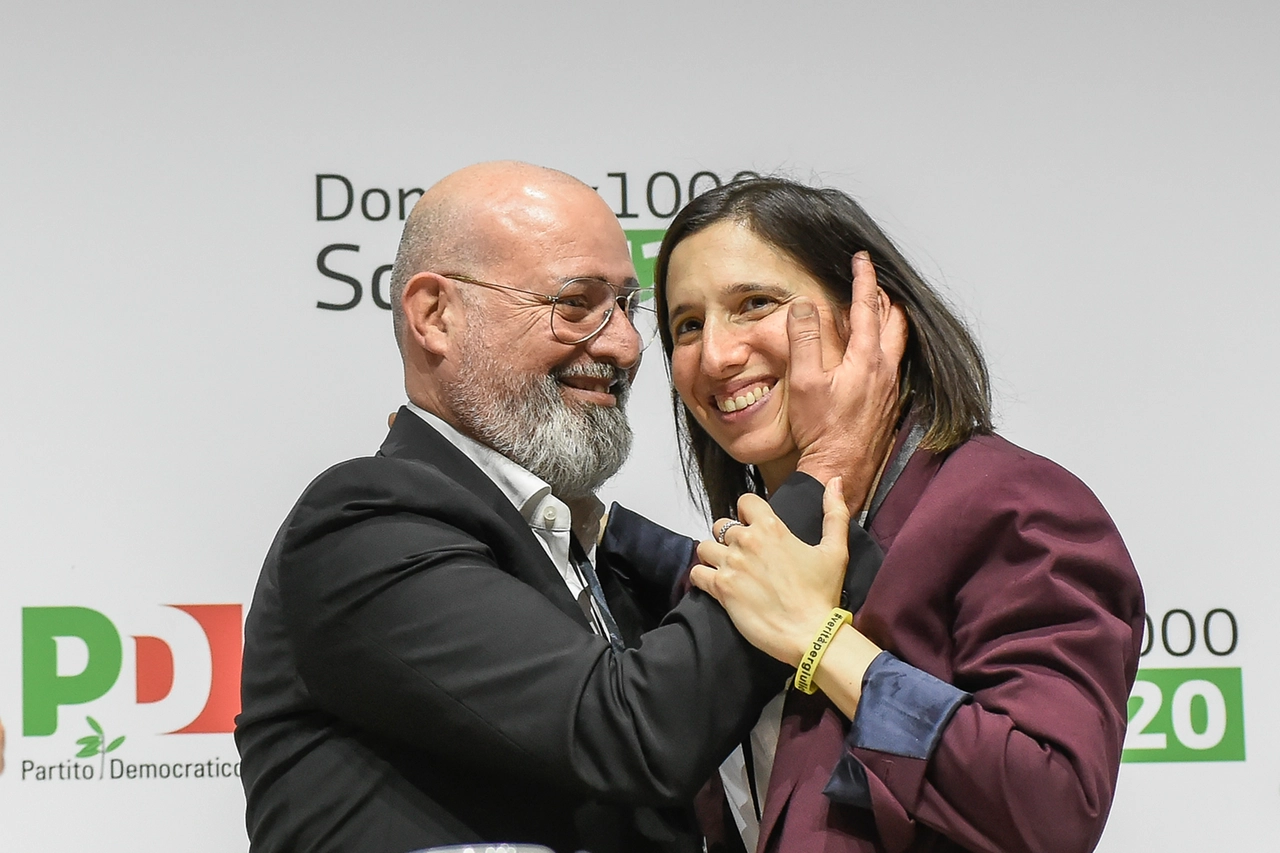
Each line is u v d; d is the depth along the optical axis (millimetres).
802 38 9555
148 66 9141
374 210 9242
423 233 6527
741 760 6105
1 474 8781
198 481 8938
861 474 5645
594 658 5371
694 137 9477
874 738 4914
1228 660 9289
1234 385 9477
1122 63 9602
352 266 9188
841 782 5035
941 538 5258
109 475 8867
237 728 6180
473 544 5711
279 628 5934
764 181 6016
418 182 9289
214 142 9148
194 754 8773
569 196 6457
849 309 5895
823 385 5602
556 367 6332
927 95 9562
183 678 8820
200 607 8867
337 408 9094
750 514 5363
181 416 8961
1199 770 9203
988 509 5238
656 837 5738
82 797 8680
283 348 9078
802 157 9500
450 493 5812
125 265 9008
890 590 5238
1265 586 9344
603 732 5242
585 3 9469
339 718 5777
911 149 9531
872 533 5590
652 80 9477
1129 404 9430
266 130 9195
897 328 5805
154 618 8820
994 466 5383
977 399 5746
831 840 5098
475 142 9344
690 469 6859
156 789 8742
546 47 9438
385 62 9320
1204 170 9570
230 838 8773
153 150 9094
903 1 9586
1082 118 9578
